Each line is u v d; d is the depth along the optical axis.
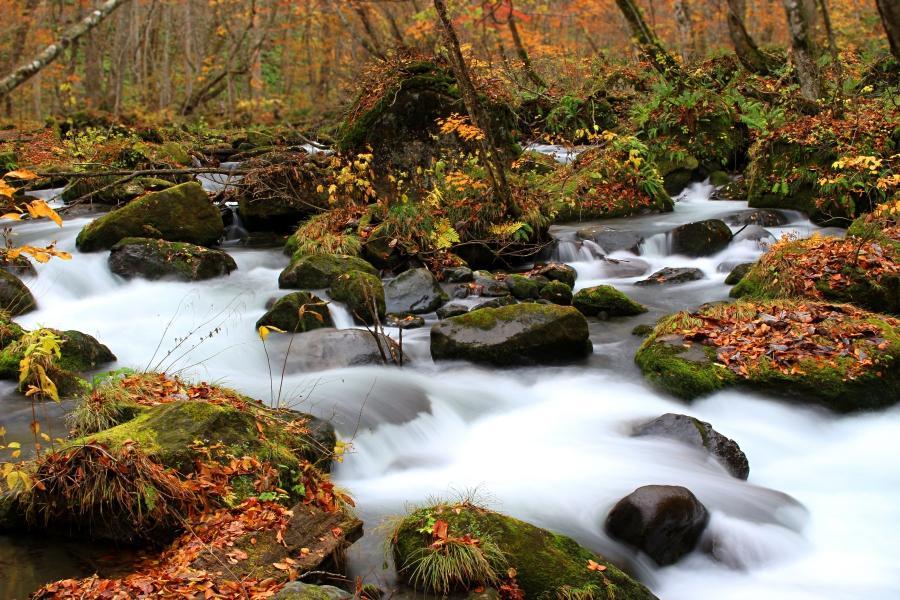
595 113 17.78
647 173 14.24
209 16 35.25
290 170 12.85
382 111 12.66
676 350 7.39
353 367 7.54
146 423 4.96
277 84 40.66
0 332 7.45
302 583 3.72
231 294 9.95
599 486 5.40
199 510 4.44
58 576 4.06
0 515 4.54
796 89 15.49
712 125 15.89
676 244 11.90
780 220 12.88
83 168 15.47
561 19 31.16
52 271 10.04
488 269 11.64
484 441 6.36
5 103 29.20
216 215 11.86
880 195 11.91
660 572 4.70
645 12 31.36
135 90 31.67
